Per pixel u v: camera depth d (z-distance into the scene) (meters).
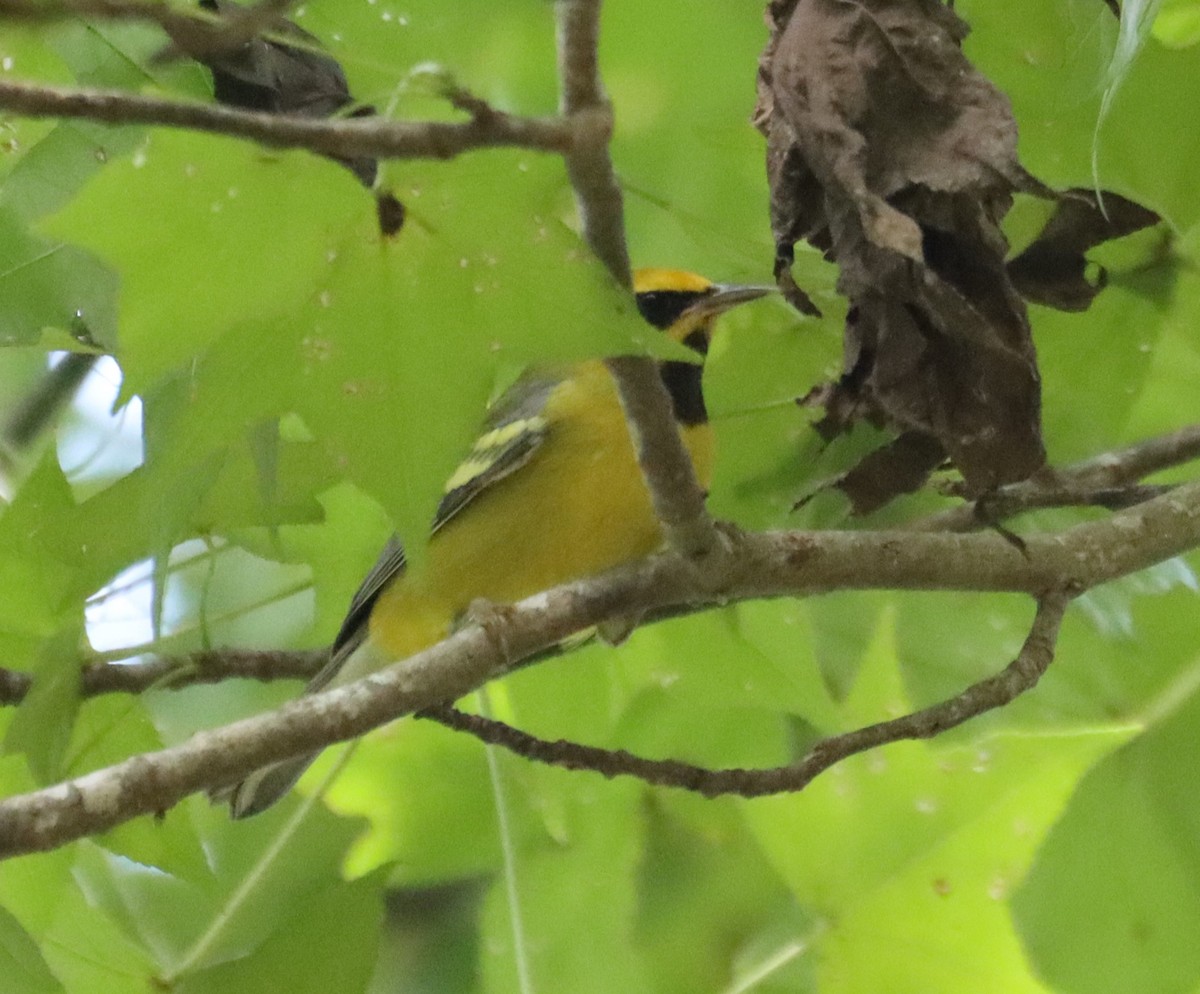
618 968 10.63
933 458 6.98
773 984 9.22
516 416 8.77
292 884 10.35
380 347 4.98
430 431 5.04
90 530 7.70
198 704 11.78
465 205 4.83
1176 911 9.56
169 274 4.79
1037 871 9.77
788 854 9.06
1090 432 9.02
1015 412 6.14
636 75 9.74
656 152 9.85
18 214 7.05
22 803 5.29
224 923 8.41
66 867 8.01
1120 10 6.91
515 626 6.48
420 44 8.51
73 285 7.16
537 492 8.62
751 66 9.66
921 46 6.02
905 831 8.92
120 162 4.59
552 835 10.30
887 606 9.31
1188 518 7.57
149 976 8.15
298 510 8.12
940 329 6.10
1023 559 7.21
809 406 6.88
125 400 5.04
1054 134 7.69
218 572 11.09
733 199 9.76
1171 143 7.66
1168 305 8.38
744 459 9.05
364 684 6.07
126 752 8.05
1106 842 9.69
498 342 4.93
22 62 6.65
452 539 8.79
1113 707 9.77
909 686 10.12
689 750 10.28
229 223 4.75
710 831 10.78
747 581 6.72
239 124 4.23
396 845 10.73
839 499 9.06
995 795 8.82
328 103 7.27
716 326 9.34
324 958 8.01
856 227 6.06
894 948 8.96
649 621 8.68
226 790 8.47
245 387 5.07
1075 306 7.55
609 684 9.67
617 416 8.54
